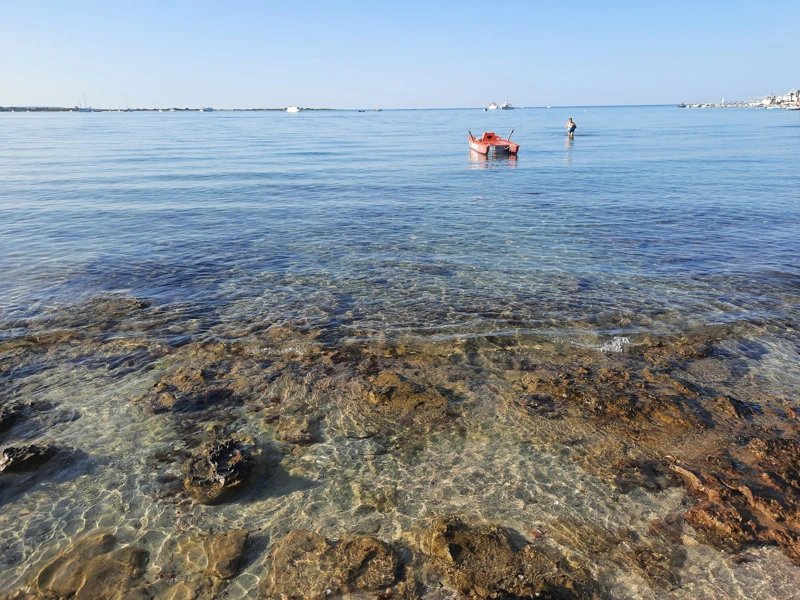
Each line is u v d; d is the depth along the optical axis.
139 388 6.89
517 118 159.00
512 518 4.70
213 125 112.75
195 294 10.22
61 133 75.81
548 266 11.80
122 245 13.69
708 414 6.19
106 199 20.42
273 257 12.70
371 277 11.21
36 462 5.42
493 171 29.98
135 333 8.48
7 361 7.53
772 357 7.62
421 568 4.18
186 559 4.30
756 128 73.19
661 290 10.27
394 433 5.95
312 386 6.93
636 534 4.50
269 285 10.75
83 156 39.22
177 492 5.06
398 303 9.76
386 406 6.45
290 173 29.38
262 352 7.88
